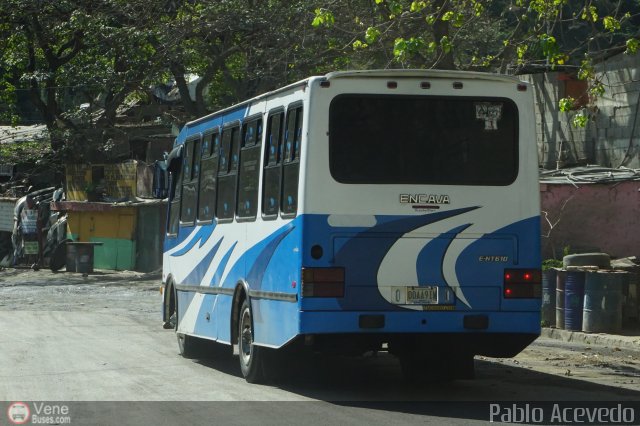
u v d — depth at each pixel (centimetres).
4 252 5519
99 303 3116
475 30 3064
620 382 1431
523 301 1241
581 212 2827
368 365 1645
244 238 1439
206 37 3972
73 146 4953
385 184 1227
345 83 1236
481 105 1259
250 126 1452
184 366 1609
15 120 6234
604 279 2039
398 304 1215
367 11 2881
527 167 1262
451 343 1272
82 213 4931
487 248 1241
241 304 1467
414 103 1248
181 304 1778
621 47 2717
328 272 1206
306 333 1201
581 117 2144
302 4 3375
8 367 1558
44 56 5388
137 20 4194
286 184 1284
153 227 4578
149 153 5184
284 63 3372
